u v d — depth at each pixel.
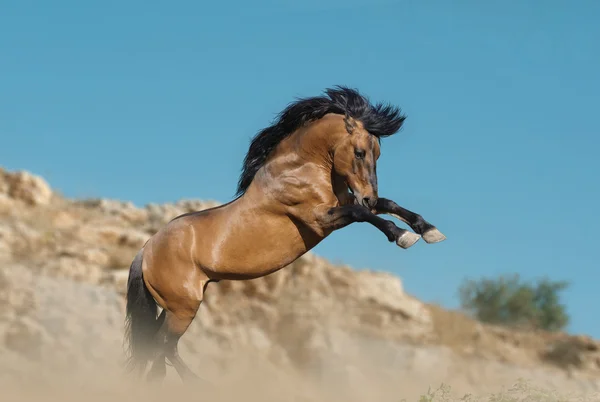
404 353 23.39
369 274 26.98
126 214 24.48
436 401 9.91
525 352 27.22
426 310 27.12
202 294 10.34
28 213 22.25
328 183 9.80
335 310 24.14
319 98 9.94
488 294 35.00
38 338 17.14
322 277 25.20
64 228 22.19
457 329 26.66
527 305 34.59
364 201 9.49
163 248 10.45
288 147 10.01
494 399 9.61
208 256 10.20
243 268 10.16
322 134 9.70
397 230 9.14
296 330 22.66
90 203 25.33
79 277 20.09
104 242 22.28
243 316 22.56
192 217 10.52
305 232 10.01
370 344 23.39
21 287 18.73
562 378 25.55
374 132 9.66
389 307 25.45
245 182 10.35
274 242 10.02
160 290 10.45
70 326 18.14
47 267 19.92
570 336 29.00
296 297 23.73
